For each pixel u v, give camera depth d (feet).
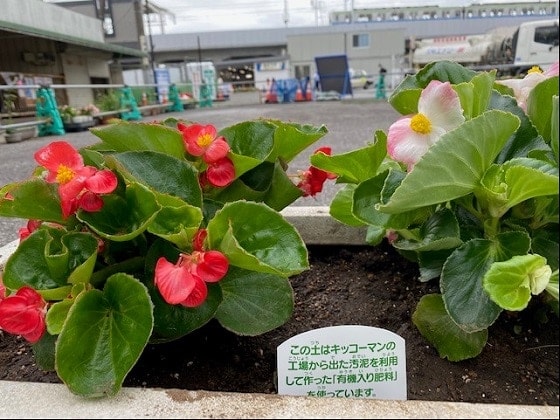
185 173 2.68
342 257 4.14
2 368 2.83
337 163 2.94
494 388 2.43
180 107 37.06
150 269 2.52
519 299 2.03
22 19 27.96
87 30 36.65
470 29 102.32
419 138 2.45
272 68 72.84
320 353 2.37
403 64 66.59
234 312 2.63
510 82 3.37
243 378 2.65
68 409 1.97
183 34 104.06
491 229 2.57
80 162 2.47
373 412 1.88
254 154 3.19
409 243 2.77
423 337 2.88
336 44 67.82
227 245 2.19
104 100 26.86
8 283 2.33
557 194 2.25
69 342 2.10
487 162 2.36
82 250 2.41
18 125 18.72
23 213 2.52
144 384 2.59
